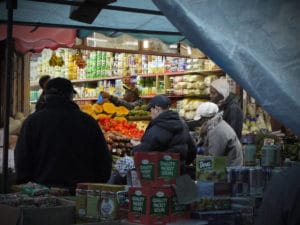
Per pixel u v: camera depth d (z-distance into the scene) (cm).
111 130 701
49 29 573
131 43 727
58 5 450
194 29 187
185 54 775
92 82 1037
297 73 172
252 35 181
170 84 884
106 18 496
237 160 495
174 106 875
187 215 261
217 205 270
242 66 179
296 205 179
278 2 179
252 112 773
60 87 382
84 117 380
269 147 298
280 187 185
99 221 264
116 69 954
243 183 283
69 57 1009
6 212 272
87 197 271
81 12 376
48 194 313
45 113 373
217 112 514
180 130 480
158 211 247
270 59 176
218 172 282
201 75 854
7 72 371
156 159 252
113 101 786
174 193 254
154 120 481
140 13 472
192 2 190
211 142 498
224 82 583
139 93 911
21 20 490
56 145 365
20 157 366
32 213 266
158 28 538
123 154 650
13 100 728
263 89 176
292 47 174
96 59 990
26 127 370
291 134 639
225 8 187
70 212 277
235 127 575
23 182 369
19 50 639
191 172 384
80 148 372
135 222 249
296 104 172
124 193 262
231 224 264
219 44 183
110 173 390
